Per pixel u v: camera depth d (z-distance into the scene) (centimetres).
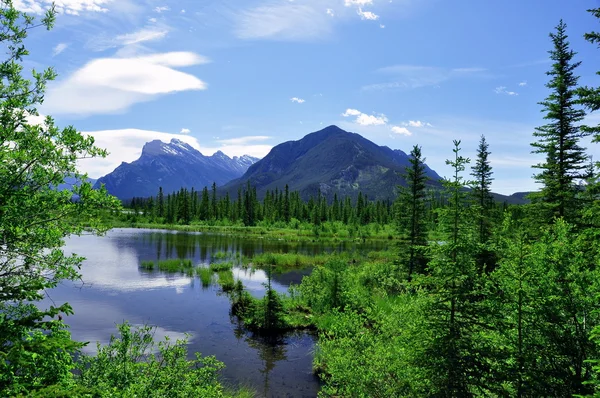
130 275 3172
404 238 2527
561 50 1875
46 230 590
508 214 1388
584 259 804
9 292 547
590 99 1241
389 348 995
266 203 12738
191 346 1664
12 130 569
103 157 633
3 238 554
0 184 541
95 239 6053
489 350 741
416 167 2497
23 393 485
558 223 904
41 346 490
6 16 607
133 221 10112
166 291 2662
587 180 1647
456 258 817
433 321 816
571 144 1800
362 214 10850
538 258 788
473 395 758
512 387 749
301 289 2402
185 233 8006
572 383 691
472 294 793
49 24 645
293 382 1334
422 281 853
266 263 4053
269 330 1867
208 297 2533
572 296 750
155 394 738
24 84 629
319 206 12131
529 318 788
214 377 975
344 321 1228
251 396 1202
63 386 516
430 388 771
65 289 2586
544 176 1862
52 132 597
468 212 835
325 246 5959
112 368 781
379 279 2489
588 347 707
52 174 579
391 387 906
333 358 1112
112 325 1870
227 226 10338
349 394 998
